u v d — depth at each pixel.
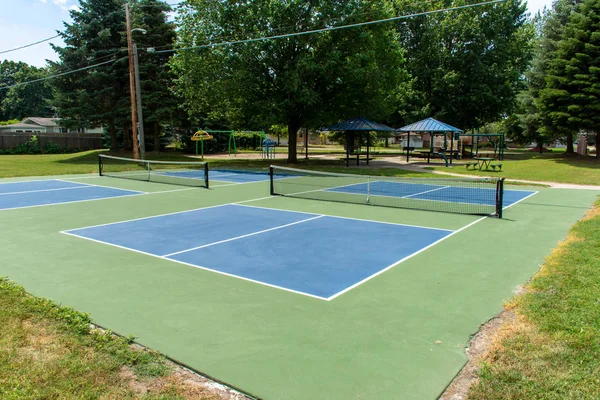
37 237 9.17
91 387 3.54
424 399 3.42
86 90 32.59
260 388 3.60
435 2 40.75
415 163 31.64
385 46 28.47
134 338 4.52
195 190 17.11
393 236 9.30
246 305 5.46
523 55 40.84
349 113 29.23
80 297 5.72
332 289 6.05
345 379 3.73
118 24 32.03
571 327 4.48
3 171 23.45
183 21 27.42
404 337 4.55
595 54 25.59
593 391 3.38
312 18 25.75
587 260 6.98
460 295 5.78
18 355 4.03
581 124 25.95
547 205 13.52
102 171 24.53
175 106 34.47
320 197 15.27
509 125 42.81
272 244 8.58
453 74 36.75
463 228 10.13
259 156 41.09
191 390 3.56
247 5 25.41
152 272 6.80
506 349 4.09
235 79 25.67
